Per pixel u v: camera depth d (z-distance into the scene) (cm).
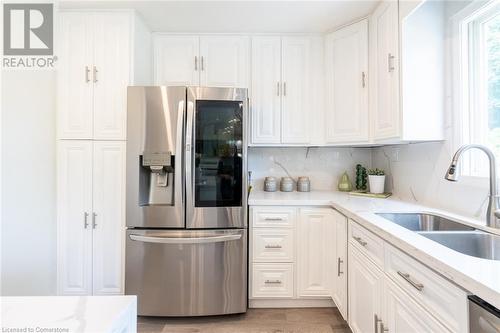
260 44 244
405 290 109
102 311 67
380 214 163
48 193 202
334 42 236
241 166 201
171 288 196
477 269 77
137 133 195
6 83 176
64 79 206
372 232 141
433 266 88
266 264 213
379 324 133
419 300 100
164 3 201
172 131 195
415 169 201
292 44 244
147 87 195
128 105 195
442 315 87
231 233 199
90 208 205
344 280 184
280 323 198
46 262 200
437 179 177
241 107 201
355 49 221
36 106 194
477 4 146
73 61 206
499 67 146
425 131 169
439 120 170
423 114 169
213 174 200
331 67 238
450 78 166
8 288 177
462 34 159
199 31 242
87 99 206
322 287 213
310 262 213
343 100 229
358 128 219
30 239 189
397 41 173
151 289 196
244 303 202
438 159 176
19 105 183
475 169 156
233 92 200
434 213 161
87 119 206
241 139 201
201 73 243
